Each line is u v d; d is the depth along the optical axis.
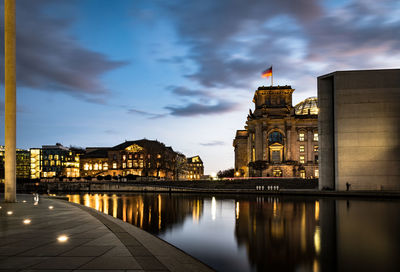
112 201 58.34
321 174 71.19
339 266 14.73
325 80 72.38
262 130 128.12
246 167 143.50
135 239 14.48
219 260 16.00
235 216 32.53
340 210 36.16
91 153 182.00
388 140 64.12
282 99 132.62
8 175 36.91
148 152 155.50
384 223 26.50
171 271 9.70
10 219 21.62
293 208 39.28
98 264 10.22
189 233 23.41
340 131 66.12
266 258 16.25
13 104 36.69
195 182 103.25
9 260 10.66
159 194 86.75
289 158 125.38
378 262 15.31
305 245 18.89
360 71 66.56
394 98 64.94
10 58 36.09
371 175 64.00
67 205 34.19
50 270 9.53
